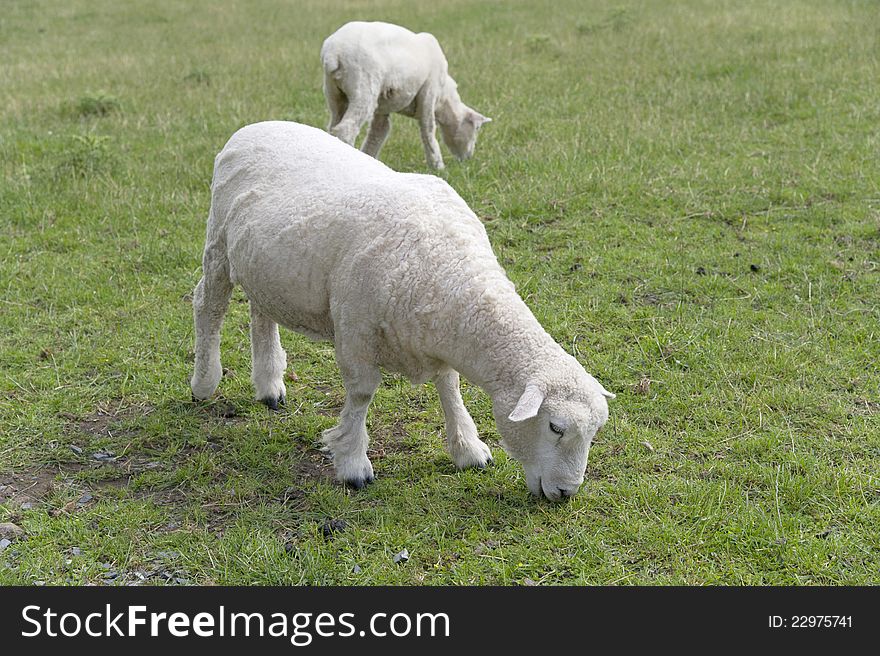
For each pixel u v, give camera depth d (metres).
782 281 6.55
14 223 7.93
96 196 8.34
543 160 8.89
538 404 3.71
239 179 4.72
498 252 7.16
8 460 4.82
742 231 7.36
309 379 5.70
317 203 4.32
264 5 19.75
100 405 5.40
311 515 4.38
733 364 5.54
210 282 4.99
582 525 4.23
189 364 5.84
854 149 8.88
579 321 6.11
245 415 5.32
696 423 5.02
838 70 11.41
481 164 9.02
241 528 4.25
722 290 6.45
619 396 5.30
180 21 18.44
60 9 19.94
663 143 9.22
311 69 13.37
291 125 4.89
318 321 4.46
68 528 4.27
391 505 4.41
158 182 8.67
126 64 14.12
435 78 8.82
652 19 15.75
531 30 15.69
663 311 6.20
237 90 12.12
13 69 13.97
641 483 4.48
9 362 5.80
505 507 4.38
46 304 6.58
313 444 5.02
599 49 13.71
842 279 6.48
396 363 4.30
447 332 4.01
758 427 4.94
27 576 3.97
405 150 9.68
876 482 4.40
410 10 18.06
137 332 6.20
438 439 5.01
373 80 8.20
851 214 7.52
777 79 11.22
